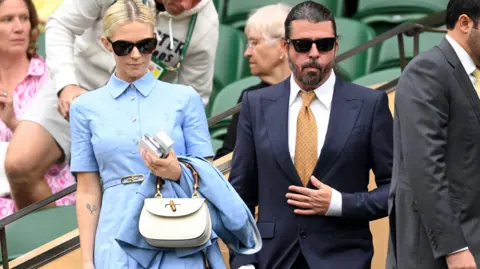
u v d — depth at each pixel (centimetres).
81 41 2359
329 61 1856
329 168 1856
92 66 2369
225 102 3005
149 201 1712
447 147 1722
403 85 1741
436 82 1717
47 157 2477
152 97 1817
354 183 1869
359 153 1861
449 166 1720
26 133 2472
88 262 1783
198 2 2358
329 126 1864
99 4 2303
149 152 1717
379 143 1859
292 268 1866
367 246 1870
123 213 1766
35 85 2577
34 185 2467
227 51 3178
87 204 1816
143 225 1703
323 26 1848
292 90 1898
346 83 1902
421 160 1691
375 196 1845
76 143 1819
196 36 2373
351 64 2930
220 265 1758
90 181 1825
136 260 1739
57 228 2372
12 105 2550
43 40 3019
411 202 1736
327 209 1841
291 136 1877
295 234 1859
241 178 1906
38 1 3056
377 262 2188
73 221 2391
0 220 2095
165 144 1716
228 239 1786
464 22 1731
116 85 1823
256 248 1786
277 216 1869
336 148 1853
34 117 2486
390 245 1802
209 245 1730
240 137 1914
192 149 1803
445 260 1722
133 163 1781
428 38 2908
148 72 1831
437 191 1680
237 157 1911
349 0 3206
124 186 1777
